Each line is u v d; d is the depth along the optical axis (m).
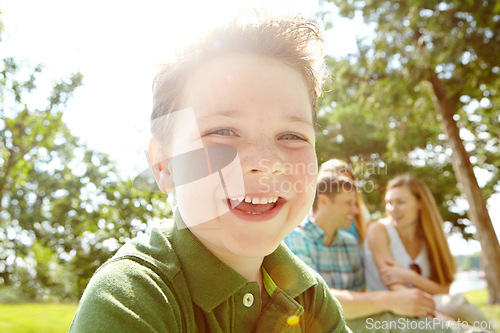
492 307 4.97
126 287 0.48
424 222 1.98
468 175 8.62
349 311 1.51
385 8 8.11
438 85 8.56
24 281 5.21
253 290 0.55
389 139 9.20
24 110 2.58
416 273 1.86
